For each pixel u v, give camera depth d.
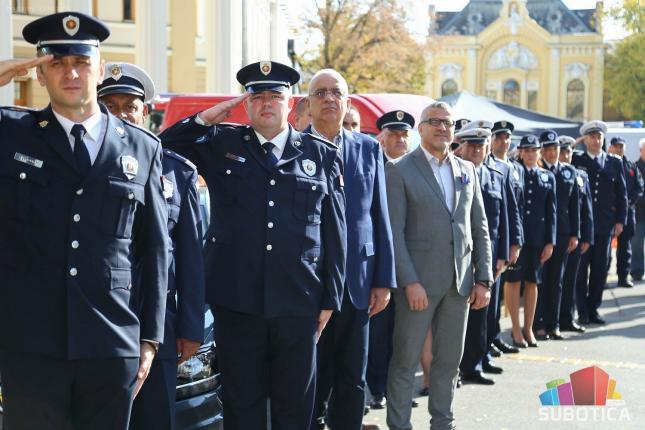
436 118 5.55
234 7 23.52
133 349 3.29
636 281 14.16
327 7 31.61
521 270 8.73
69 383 3.23
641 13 47.12
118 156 3.33
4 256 3.23
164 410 3.77
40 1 21.69
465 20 76.75
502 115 14.67
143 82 4.57
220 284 4.30
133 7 24.62
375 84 32.47
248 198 4.29
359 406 4.91
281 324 4.26
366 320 4.89
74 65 3.26
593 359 8.36
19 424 3.25
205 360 4.51
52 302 3.20
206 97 11.95
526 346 8.91
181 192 3.94
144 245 3.45
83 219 3.23
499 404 6.68
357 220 4.89
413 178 5.53
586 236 9.80
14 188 3.23
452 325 5.54
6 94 16.33
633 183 13.39
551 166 9.34
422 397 6.97
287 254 4.25
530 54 74.75
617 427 6.08
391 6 31.83
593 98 73.62
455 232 5.50
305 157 4.40
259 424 4.34
